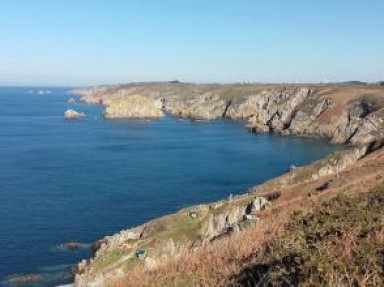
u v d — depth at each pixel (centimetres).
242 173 11900
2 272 6012
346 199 2161
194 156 14412
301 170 7369
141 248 5053
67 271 6038
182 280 1747
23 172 11850
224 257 1912
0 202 9050
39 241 7062
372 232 1370
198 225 5453
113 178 11281
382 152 6197
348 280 1048
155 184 10694
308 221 1950
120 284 2147
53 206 8844
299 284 1097
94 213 8462
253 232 2298
